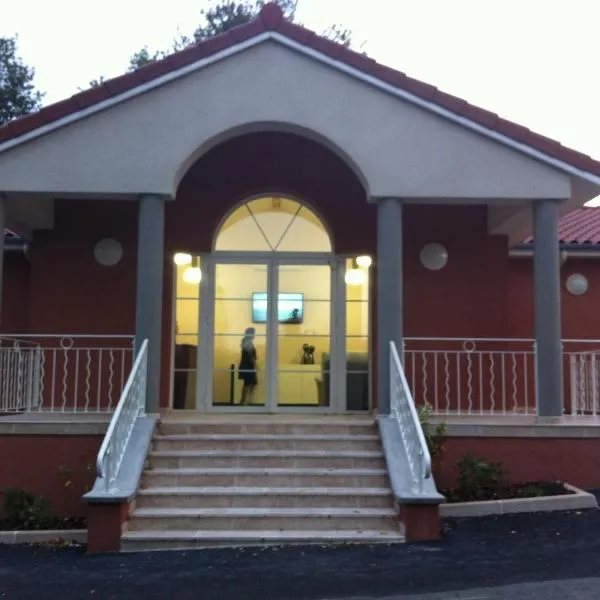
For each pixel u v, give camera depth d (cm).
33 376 1022
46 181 912
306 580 613
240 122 927
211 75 934
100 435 865
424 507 734
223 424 898
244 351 1130
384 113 942
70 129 921
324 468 844
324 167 1145
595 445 898
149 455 841
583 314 1344
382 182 934
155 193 918
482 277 1170
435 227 1175
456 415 1017
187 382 1127
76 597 580
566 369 1311
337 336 1133
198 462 845
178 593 586
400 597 563
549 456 894
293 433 899
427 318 1159
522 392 1166
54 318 1135
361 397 1127
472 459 857
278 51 940
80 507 854
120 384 1130
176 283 1141
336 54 928
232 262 1145
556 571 614
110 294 1140
